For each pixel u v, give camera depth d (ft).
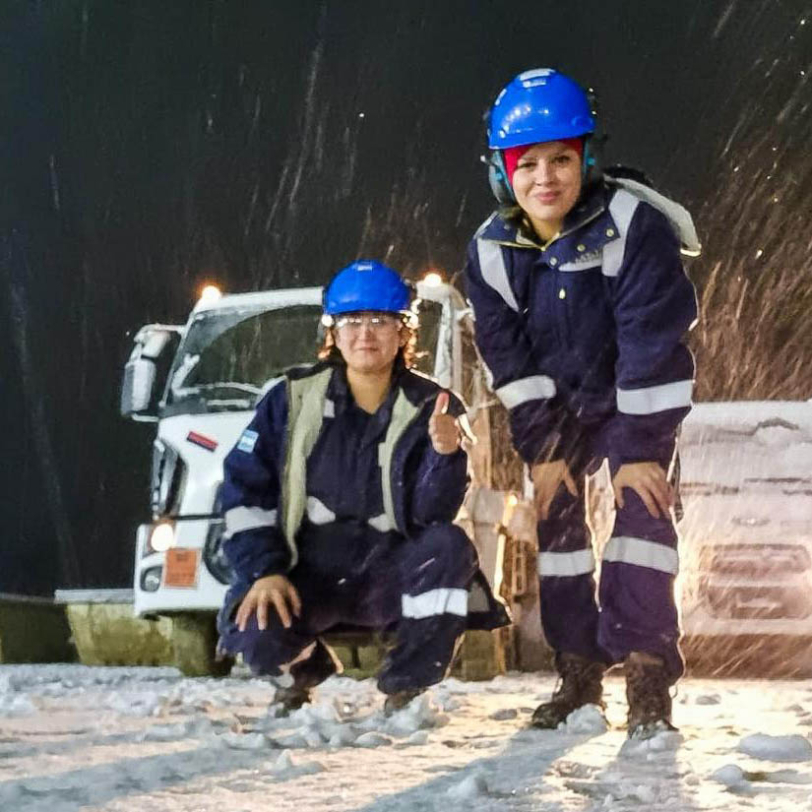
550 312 13.39
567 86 12.99
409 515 14.29
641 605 12.61
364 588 14.46
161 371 26.07
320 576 14.42
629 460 12.76
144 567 24.57
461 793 9.64
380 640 14.83
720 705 16.81
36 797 9.71
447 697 16.78
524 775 10.54
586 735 13.29
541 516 14.16
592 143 12.95
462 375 24.71
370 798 9.57
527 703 17.28
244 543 14.17
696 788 9.85
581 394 13.67
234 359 25.72
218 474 24.31
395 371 14.48
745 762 11.16
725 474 26.32
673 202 13.32
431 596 13.97
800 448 26.27
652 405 12.69
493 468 26.11
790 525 25.90
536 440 13.91
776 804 9.19
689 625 25.96
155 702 16.75
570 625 14.07
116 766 11.12
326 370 14.46
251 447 14.42
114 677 24.71
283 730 13.73
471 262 13.82
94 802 9.50
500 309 13.76
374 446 14.28
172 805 9.36
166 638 29.84
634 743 12.19
